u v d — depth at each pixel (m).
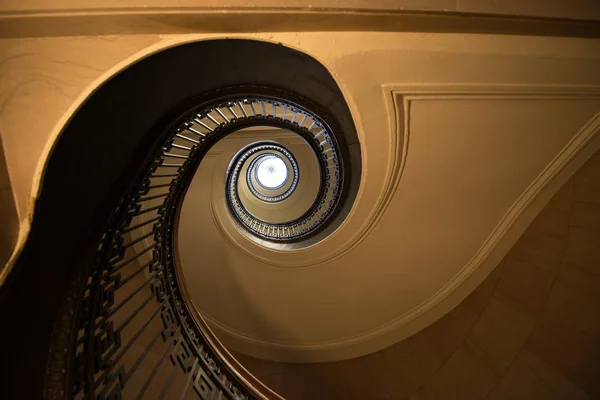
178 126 2.23
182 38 1.38
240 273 4.10
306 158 7.48
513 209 2.68
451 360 3.28
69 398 1.18
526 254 2.82
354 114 1.93
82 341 1.44
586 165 2.34
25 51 1.30
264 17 1.34
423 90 1.80
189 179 2.91
